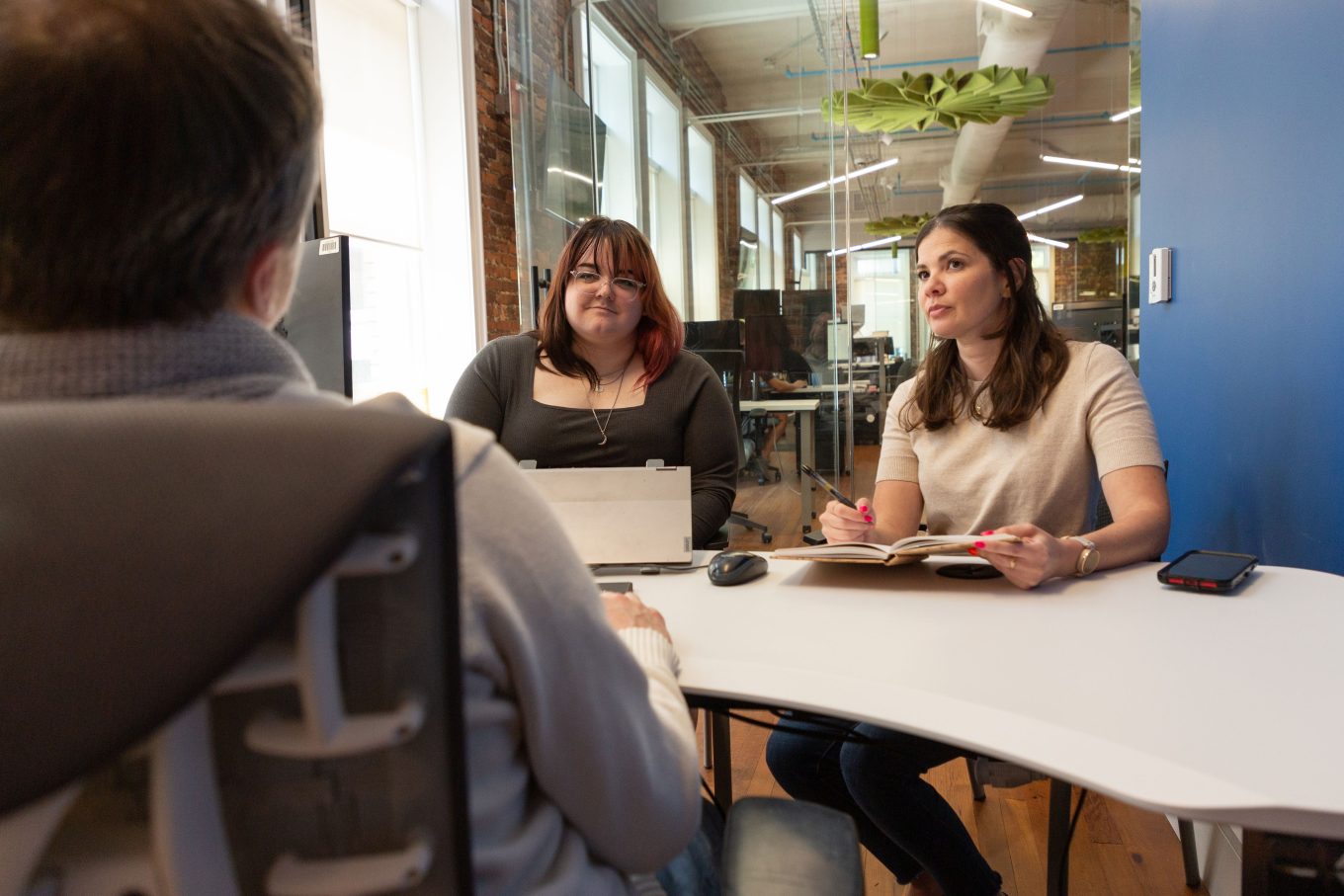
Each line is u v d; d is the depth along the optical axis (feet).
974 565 4.32
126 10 1.27
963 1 22.36
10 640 1.02
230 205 1.35
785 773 4.86
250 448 1.09
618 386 6.54
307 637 1.18
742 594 4.05
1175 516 7.55
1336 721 2.43
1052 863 4.53
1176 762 2.24
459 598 1.27
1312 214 4.87
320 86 1.55
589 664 1.69
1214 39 6.28
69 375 1.27
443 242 15.89
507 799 1.64
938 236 5.17
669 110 17.95
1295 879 2.20
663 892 2.47
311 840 1.32
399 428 1.14
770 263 17.81
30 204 1.24
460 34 15.49
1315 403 4.88
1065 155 36.86
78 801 1.21
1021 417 5.02
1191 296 6.91
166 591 1.02
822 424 17.02
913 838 4.34
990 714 2.57
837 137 17.48
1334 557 4.65
